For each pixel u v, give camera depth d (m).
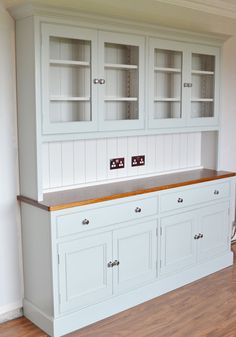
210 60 3.70
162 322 2.90
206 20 3.86
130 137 3.47
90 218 2.79
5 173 2.83
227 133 4.21
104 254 2.91
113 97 3.06
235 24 4.10
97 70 2.88
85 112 2.94
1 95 2.74
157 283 3.28
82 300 2.82
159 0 3.37
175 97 3.50
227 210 3.83
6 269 2.92
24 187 2.86
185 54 3.41
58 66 2.87
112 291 2.98
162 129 3.36
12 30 2.73
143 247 3.14
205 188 3.57
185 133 3.89
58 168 3.07
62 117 2.91
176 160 3.85
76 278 2.78
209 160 3.98
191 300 3.21
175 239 3.38
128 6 3.20
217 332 2.77
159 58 3.38
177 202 3.34
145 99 3.20
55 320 2.70
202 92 3.77
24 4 2.53
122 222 2.98
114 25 2.91
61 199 2.78
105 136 3.00
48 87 2.67
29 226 2.85
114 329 2.81
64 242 2.69
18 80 2.76
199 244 3.59
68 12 2.65
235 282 3.54
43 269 2.75
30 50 2.61
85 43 2.86
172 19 3.59
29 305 2.94
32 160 2.73
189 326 2.84
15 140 2.84
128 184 3.29
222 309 3.07
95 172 3.28
